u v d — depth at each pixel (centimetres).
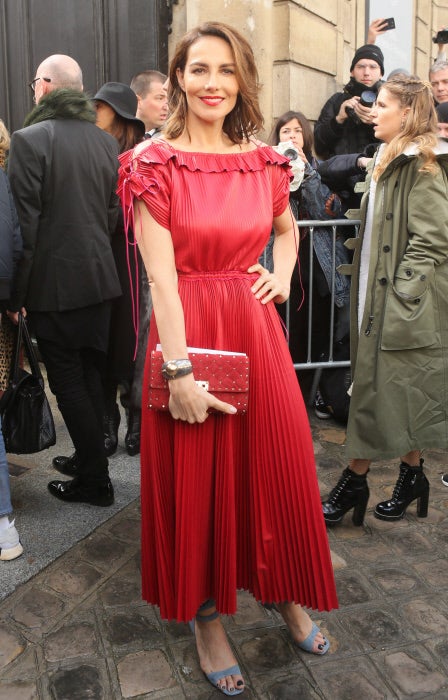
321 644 213
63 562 262
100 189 286
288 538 193
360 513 288
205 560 195
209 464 188
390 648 217
